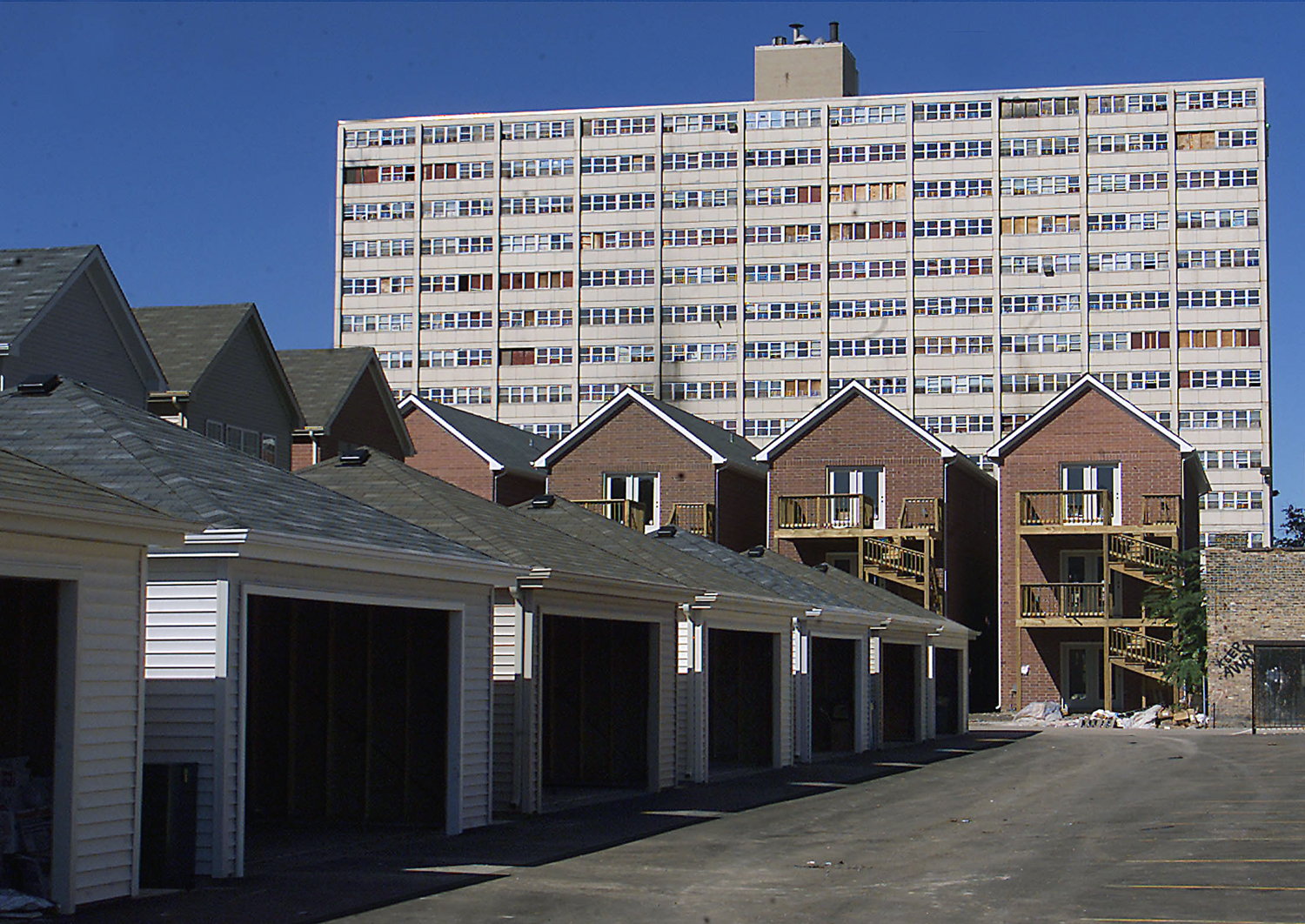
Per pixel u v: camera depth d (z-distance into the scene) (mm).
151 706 14492
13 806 12805
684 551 30156
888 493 50750
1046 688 48812
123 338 32344
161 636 14547
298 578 15352
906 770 28547
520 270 107750
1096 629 48531
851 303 103688
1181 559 45969
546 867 15383
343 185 110000
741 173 105500
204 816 14305
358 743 19688
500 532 21297
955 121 103438
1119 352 101000
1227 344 100312
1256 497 99125
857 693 33531
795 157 105062
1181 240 101062
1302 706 41250
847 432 51250
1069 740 37969
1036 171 102500
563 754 24969
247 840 17719
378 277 109125
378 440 45875
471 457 52938
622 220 106688
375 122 110062
